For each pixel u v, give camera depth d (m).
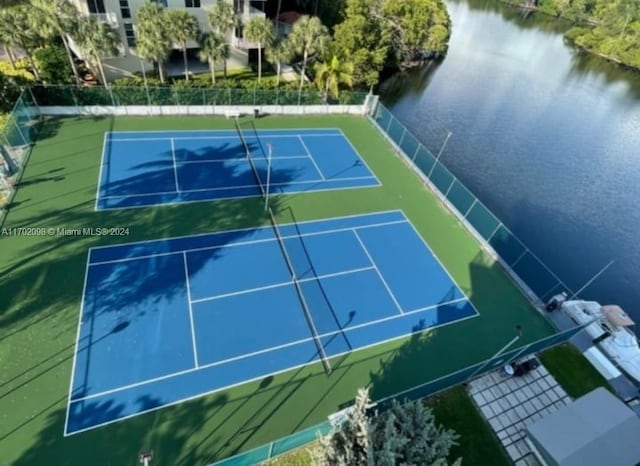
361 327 19.30
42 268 19.03
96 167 25.52
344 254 22.89
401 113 46.03
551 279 22.08
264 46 35.94
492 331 20.36
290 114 35.31
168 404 15.26
